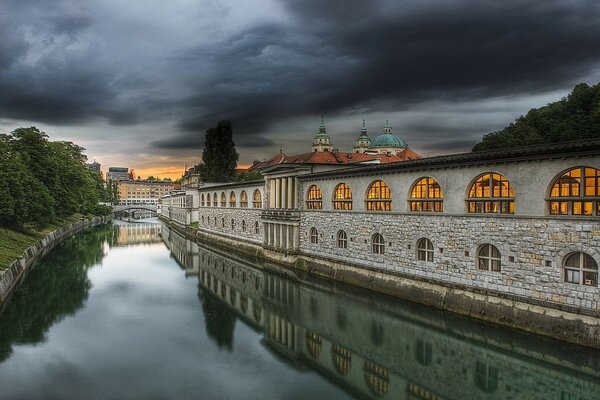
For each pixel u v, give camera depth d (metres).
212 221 88.75
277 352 28.23
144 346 29.06
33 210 64.38
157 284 48.53
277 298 41.31
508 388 22.33
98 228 122.38
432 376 24.20
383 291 38.38
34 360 26.31
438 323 31.33
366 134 180.75
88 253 70.75
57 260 62.47
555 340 25.11
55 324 33.44
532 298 26.83
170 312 37.38
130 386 22.92
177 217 130.12
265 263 58.78
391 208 38.16
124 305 39.44
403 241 36.62
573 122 84.56
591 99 90.81
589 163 24.16
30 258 55.31
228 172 110.00
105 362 26.19
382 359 26.84
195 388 22.81
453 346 27.94
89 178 123.06
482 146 92.75
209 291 45.09
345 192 44.72
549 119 94.75
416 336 29.86
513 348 26.86
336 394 22.19
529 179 27.14
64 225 98.00
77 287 46.22
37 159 76.81
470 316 30.19
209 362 26.45
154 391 22.38
